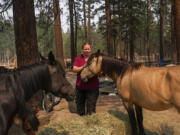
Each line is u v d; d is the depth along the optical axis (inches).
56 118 140.9
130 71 102.6
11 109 48.5
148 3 727.1
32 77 57.3
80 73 132.8
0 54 2687.0
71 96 65.6
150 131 120.1
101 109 175.2
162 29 808.3
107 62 114.0
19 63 154.3
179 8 301.6
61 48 482.6
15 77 53.7
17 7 149.3
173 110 161.6
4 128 46.0
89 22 686.5
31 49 153.3
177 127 124.4
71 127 103.9
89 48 131.3
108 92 253.0
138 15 768.9
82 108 140.7
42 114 133.8
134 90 98.0
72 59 768.3
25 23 149.8
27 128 60.8
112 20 719.7
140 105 99.9
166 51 1421.0
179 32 303.6
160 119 139.2
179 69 83.5
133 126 107.2
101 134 95.3
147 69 96.7
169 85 84.3
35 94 60.7
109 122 112.4
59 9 184.9
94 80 131.4
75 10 695.7
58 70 63.2
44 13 174.2
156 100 89.0
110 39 528.7
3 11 161.6
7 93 48.9
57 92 64.1
